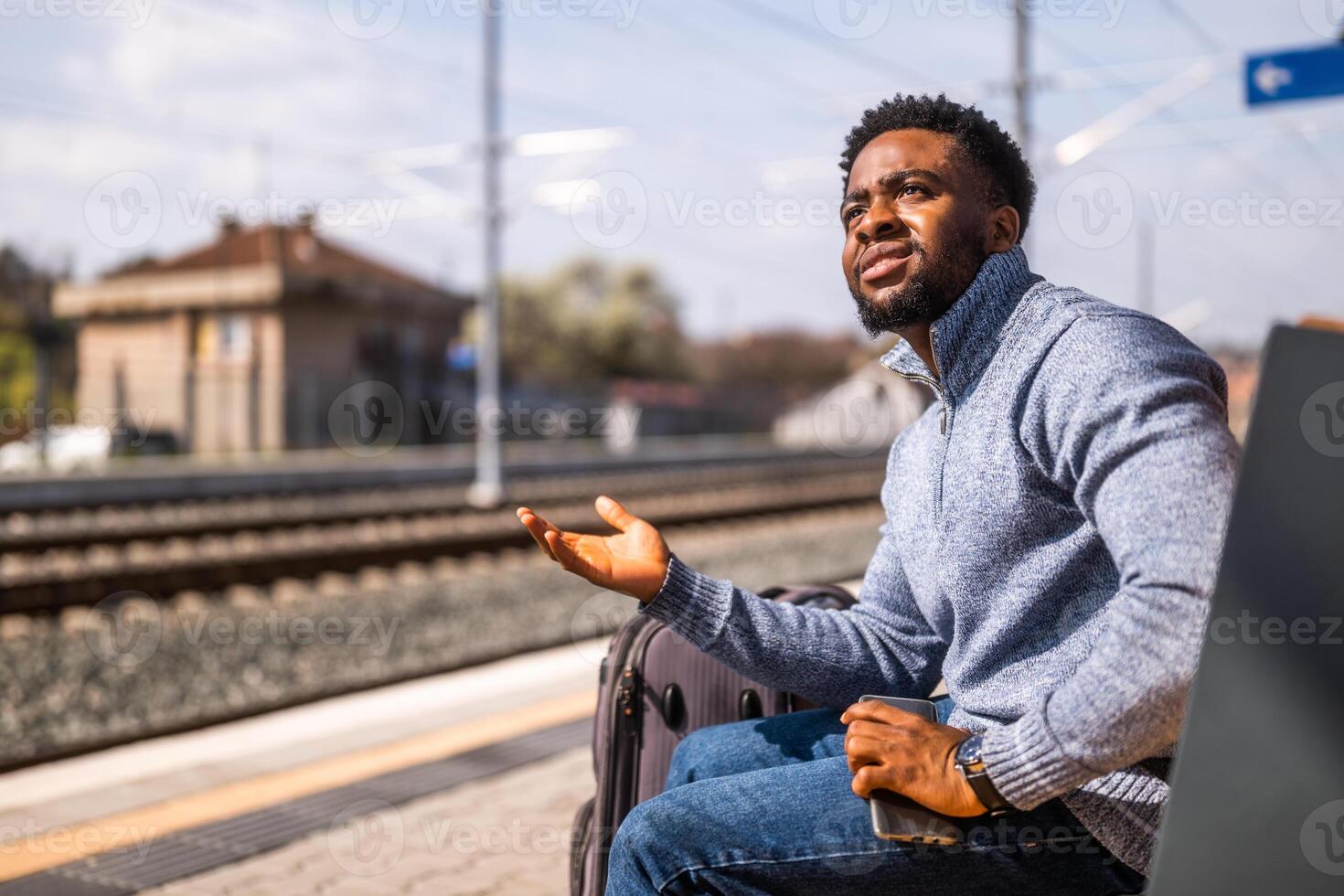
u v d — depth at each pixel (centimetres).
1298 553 127
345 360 3284
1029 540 162
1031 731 146
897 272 176
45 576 798
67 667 638
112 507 1450
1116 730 138
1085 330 157
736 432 4831
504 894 310
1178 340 155
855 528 1480
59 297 3238
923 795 152
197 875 324
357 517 1298
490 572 992
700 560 1137
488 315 1648
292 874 325
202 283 3120
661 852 165
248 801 394
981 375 169
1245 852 123
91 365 2903
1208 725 125
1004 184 180
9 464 2150
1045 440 158
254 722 546
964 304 171
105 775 453
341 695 600
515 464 2306
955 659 175
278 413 2816
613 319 5697
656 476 2198
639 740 220
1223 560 128
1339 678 123
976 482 165
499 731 486
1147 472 141
